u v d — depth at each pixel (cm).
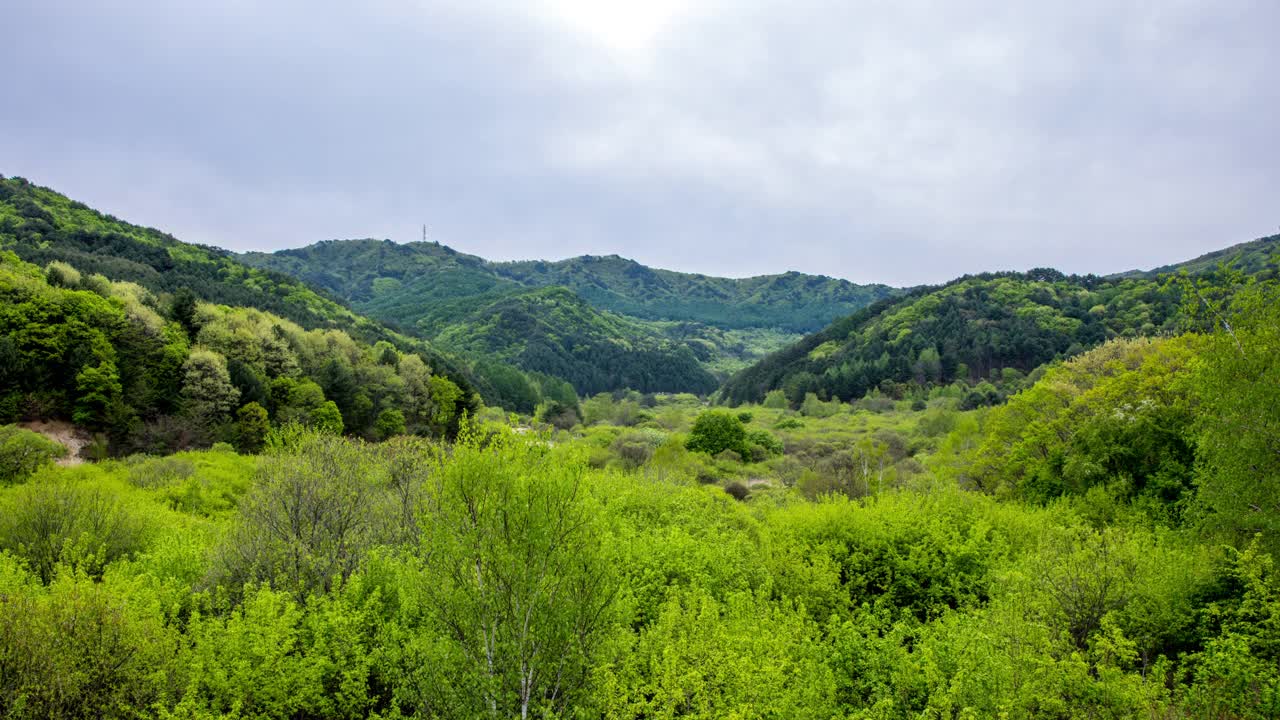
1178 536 1619
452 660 864
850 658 1194
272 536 1390
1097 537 1419
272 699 1013
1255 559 1203
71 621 939
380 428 6062
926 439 5647
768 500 3056
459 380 7719
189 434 4469
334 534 1458
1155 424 2000
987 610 1334
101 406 4334
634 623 1367
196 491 2628
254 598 1154
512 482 886
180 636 1065
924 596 1727
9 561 1289
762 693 944
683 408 12081
